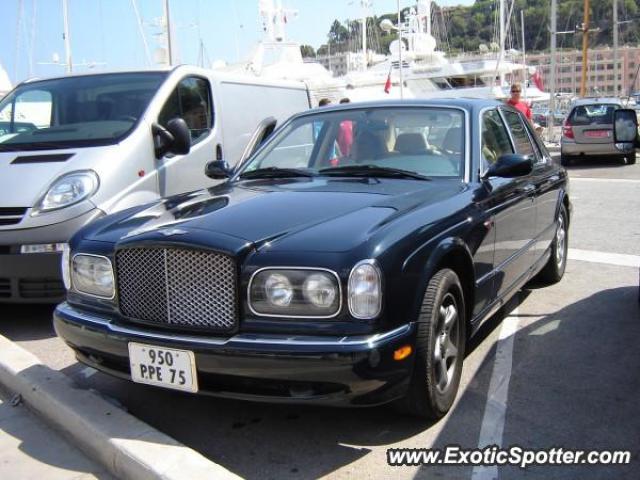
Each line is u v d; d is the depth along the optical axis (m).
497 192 4.28
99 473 3.20
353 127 4.71
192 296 3.16
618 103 17.47
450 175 4.23
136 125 6.08
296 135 4.95
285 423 3.60
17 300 5.25
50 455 3.39
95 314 3.54
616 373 4.15
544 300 5.77
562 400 3.78
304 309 2.99
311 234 3.16
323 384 2.97
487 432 3.42
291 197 3.80
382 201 3.63
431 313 3.26
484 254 4.01
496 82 30.02
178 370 3.14
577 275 6.59
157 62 18.00
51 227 5.17
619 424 3.48
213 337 3.10
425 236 3.33
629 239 8.12
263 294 3.04
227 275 3.07
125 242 3.34
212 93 7.29
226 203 3.78
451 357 3.63
